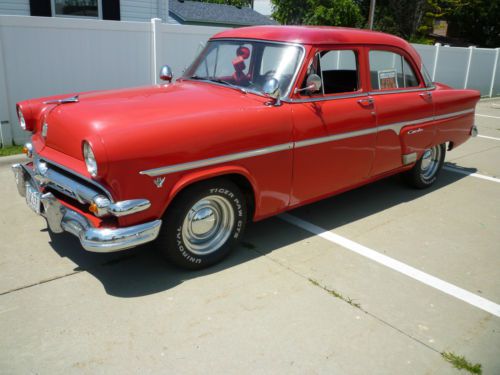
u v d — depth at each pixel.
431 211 5.19
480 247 4.33
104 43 7.16
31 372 2.56
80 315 3.06
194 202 3.38
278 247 4.13
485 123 11.05
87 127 3.10
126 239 3.06
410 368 2.73
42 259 3.73
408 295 3.48
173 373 2.60
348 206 5.25
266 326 3.03
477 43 34.47
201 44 5.01
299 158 3.94
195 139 3.23
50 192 3.54
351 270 3.79
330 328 3.04
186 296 3.31
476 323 3.19
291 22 27.91
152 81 7.87
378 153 4.73
